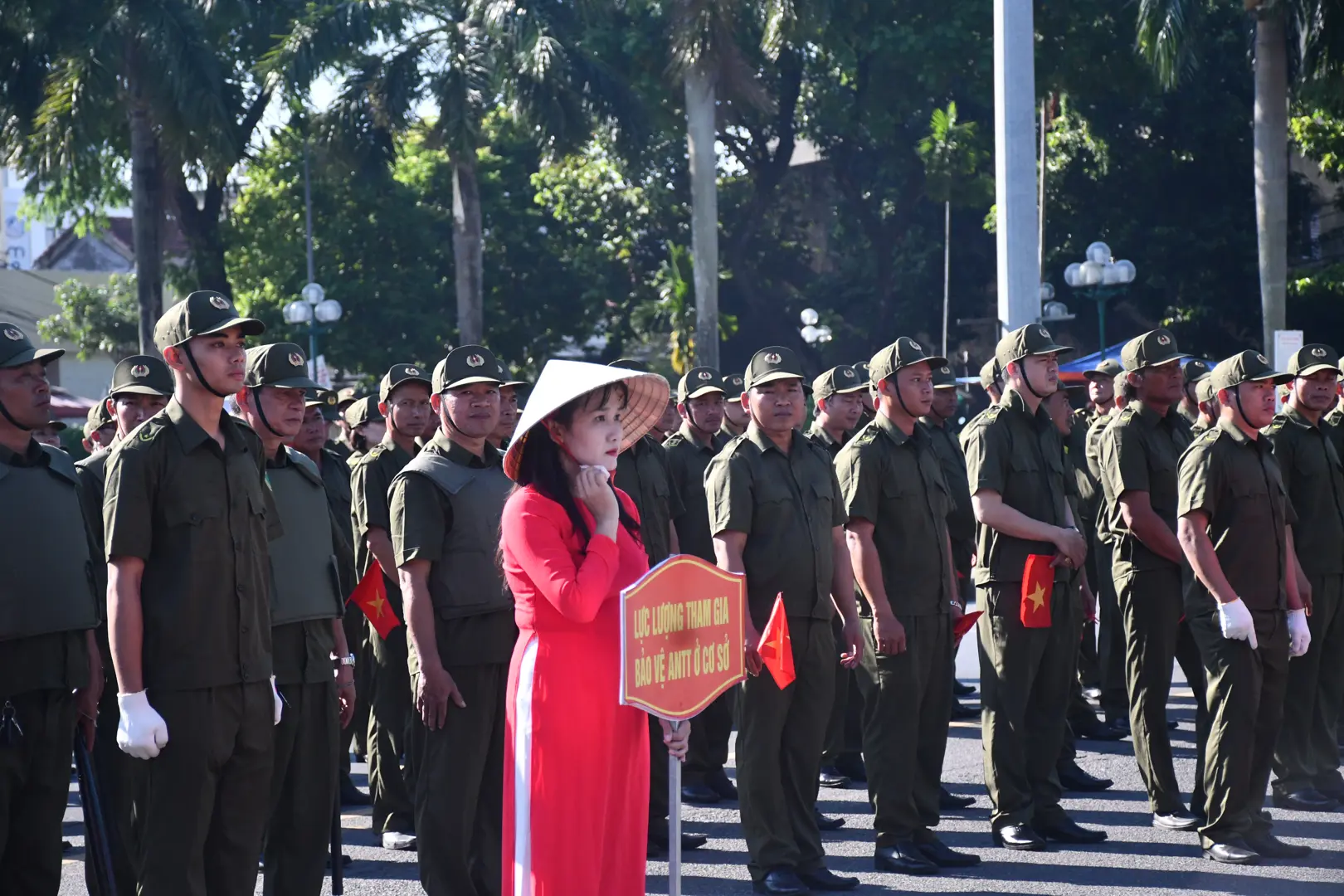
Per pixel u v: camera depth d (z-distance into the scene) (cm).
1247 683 668
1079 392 1853
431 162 3703
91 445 851
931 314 3672
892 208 3691
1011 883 652
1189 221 3441
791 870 636
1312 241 3544
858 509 666
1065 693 718
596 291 3697
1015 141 1557
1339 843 707
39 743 546
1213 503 668
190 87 2527
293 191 3441
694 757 849
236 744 497
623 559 447
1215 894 627
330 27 2619
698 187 2475
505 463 438
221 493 494
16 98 2681
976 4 3117
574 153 2683
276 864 573
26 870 547
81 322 3869
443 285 3547
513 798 432
